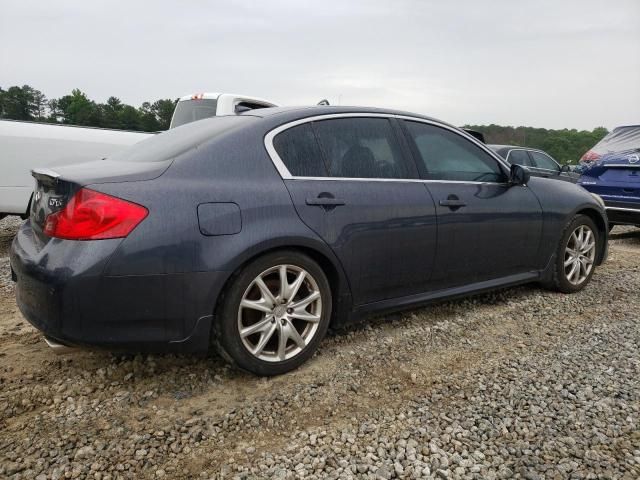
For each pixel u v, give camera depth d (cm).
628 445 229
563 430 240
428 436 234
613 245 766
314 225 290
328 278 312
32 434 231
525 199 415
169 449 222
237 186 271
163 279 244
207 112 856
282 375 292
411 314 397
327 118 323
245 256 262
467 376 295
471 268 379
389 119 354
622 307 427
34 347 326
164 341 251
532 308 419
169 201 248
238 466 212
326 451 223
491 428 241
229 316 266
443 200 354
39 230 263
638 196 710
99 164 284
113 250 233
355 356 319
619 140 777
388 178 336
